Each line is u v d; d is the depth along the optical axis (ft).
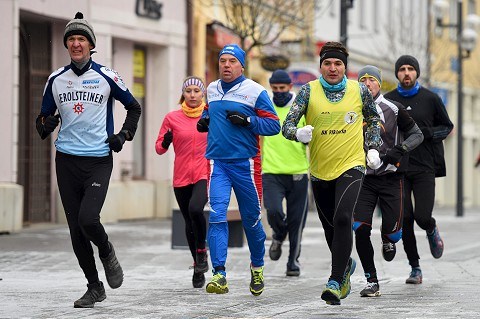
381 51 247.50
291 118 56.80
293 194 75.41
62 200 55.36
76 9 130.11
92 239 54.70
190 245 67.51
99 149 54.95
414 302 58.44
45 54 128.47
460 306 56.39
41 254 89.66
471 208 278.26
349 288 58.29
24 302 57.82
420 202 68.54
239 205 60.59
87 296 55.83
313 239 113.19
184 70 156.25
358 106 56.39
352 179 55.83
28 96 126.00
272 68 157.28
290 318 51.55
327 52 56.29
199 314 53.06
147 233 117.29
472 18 193.88
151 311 54.19
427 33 255.09
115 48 143.43
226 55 59.72
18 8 115.03
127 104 55.88
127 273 75.61
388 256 64.69
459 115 193.98
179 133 67.77
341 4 126.93
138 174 149.89
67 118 55.06
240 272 77.05
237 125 59.26
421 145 68.85
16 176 116.37
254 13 132.05
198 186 66.44
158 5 148.87
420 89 70.08
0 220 110.83
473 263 85.40
